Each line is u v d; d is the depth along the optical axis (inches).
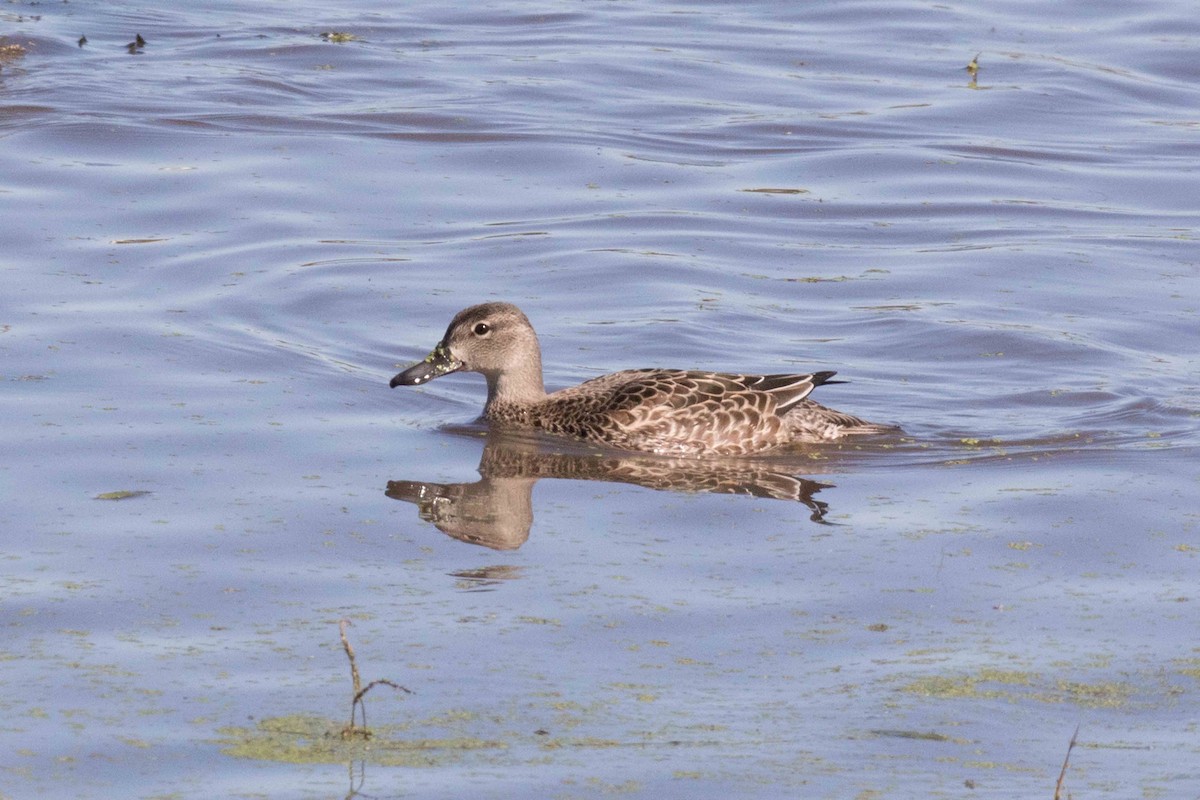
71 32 1290.6
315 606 454.3
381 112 1093.1
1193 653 433.1
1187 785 363.3
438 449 605.3
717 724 391.2
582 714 395.2
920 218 919.7
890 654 431.8
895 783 362.3
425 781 361.7
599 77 1192.8
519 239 866.1
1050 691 411.5
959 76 1197.7
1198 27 1316.4
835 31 1322.6
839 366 713.0
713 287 807.7
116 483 542.6
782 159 1020.5
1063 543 512.1
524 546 505.4
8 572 468.1
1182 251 863.7
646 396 625.3
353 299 769.6
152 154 984.3
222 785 358.6
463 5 1413.6
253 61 1220.5
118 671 411.8
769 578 482.6
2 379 639.8
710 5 1413.6
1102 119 1109.7
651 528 525.7
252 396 644.1
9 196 890.7
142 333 704.4
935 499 556.7
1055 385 689.6
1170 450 609.6
